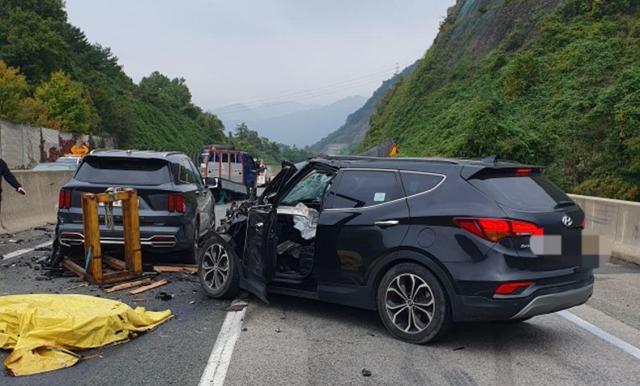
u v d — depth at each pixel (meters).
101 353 5.51
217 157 31.08
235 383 4.88
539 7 37.66
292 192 7.30
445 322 5.71
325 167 6.83
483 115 20.31
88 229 8.03
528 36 35.81
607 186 17.05
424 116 41.19
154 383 4.84
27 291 7.70
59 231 8.68
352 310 7.17
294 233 7.22
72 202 8.74
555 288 5.61
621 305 7.73
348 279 6.32
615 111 17.91
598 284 8.98
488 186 5.78
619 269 10.06
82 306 5.94
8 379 4.85
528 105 26.58
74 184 8.79
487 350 5.82
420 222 5.86
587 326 6.74
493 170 5.91
